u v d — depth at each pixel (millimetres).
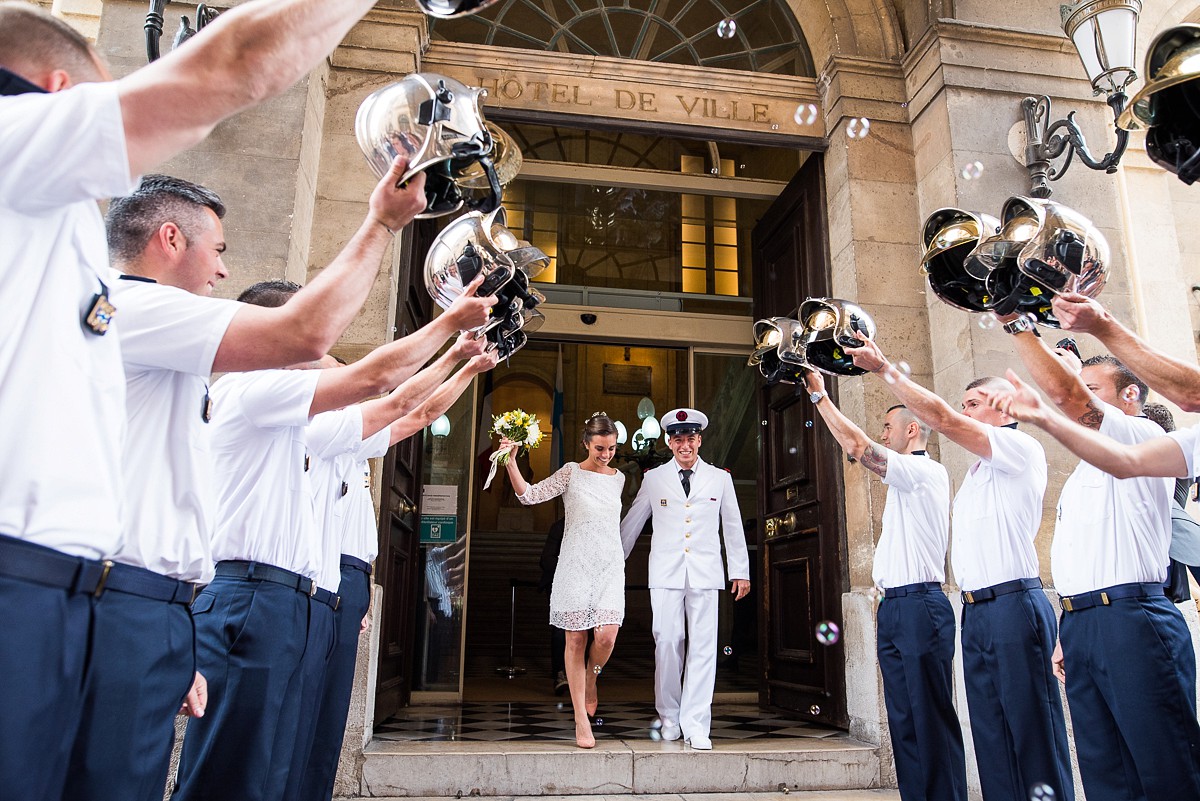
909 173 4750
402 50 4348
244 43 917
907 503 3242
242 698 1809
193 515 1341
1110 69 3424
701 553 4172
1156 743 2195
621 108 4859
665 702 4133
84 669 1095
